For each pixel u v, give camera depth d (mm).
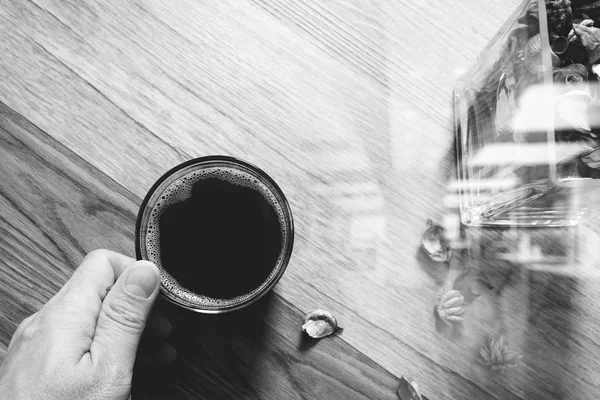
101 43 341
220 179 305
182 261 303
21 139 338
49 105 339
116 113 339
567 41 260
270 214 304
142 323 283
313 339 333
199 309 294
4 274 335
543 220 332
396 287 334
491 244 336
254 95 340
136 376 330
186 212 304
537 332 333
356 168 339
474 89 322
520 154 266
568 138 257
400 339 333
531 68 260
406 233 336
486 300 335
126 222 334
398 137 340
